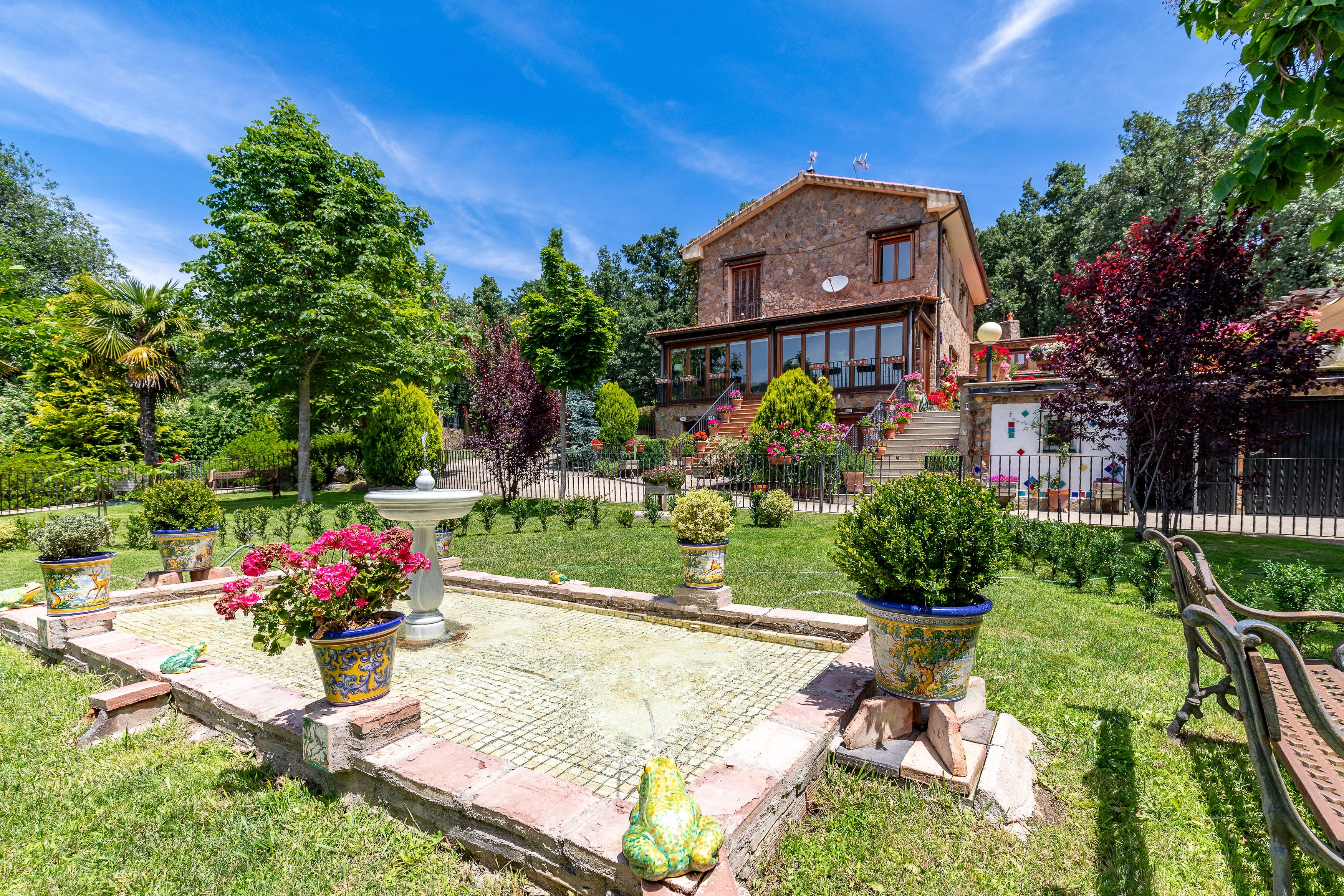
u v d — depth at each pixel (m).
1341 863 1.25
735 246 22.61
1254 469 10.23
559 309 13.10
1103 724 3.12
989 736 2.83
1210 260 7.32
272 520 13.02
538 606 5.84
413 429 15.59
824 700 2.99
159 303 18.09
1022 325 33.03
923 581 2.55
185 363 18.67
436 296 22.86
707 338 22.31
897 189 18.89
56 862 2.24
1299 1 2.62
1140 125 29.47
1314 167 2.99
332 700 2.64
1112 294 7.90
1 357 17.48
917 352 18.11
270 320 15.87
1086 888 1.99
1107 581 6.23
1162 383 7.58
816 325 19.89
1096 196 28.78
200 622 5.43
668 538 9.52
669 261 42.91
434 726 3.24
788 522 10.65
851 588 6.01
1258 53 2.93
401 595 2.83
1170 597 5.79
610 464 16.97
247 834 2.36
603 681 3.87
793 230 21.30
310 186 16.08
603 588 5.89
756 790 2.11
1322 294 7.48
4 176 29.31
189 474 20.11
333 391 18.42
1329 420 10.96
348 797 2.57
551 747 2.98
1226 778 2.63
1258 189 3.12
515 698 3.60
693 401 22.28
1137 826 2.31
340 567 2.58
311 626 2.55
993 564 2.58
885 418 15.76
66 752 3.09
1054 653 4.19
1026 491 12.21
